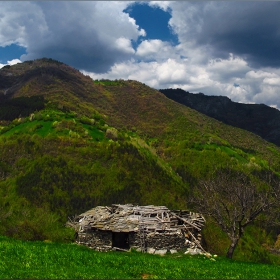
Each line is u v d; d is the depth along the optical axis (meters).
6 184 58.75
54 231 30.48
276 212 31.88
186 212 39.34
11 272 14.02
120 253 25.11
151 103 157.62
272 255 47.12
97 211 37.16
